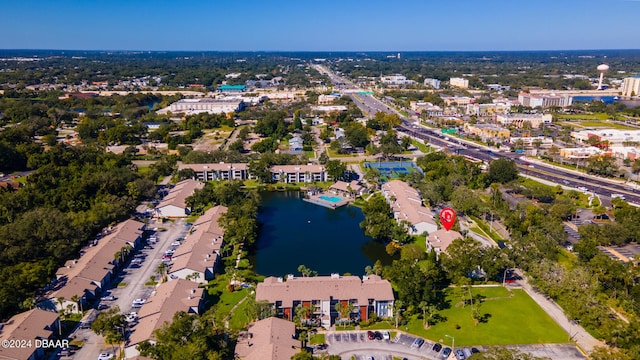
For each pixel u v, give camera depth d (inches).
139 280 7076.8
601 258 6771.7
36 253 7145.7
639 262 7455.7
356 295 6112.2
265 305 5826.8
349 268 7682.1
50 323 5629.9
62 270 6988.2
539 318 6117.1
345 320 6038.4
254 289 6786.4
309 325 5949.8
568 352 5418.3
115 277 7175.2
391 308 6136.8
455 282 7017.7
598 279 6688.0
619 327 5329.7
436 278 6771.7
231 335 5447.8
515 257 7160.4
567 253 7854.3
